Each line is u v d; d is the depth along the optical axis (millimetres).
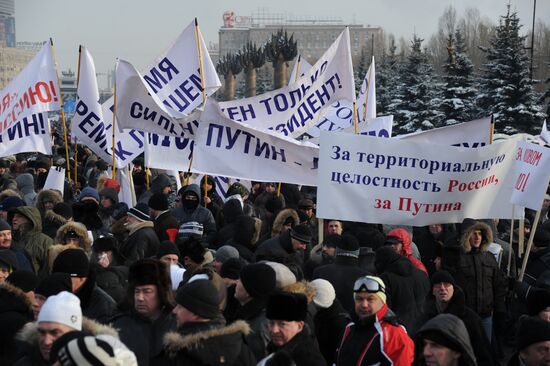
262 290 5988
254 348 5836
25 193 15250
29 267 8711
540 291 6863
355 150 9297
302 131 13594
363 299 6168
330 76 13578
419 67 37625
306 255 10297
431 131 12586
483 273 9086
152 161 13828
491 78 33469
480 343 7191
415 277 8172
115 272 7465
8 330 5969
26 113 14141
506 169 9617
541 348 5465
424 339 5086
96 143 14164
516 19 34062
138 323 5781
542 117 33062
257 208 12992
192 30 14031
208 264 7477
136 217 9641
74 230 8359
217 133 11523
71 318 4828
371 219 9375
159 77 14094
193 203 11789
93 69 13898
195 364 5117
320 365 5449
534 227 9656
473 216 9578
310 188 19312
